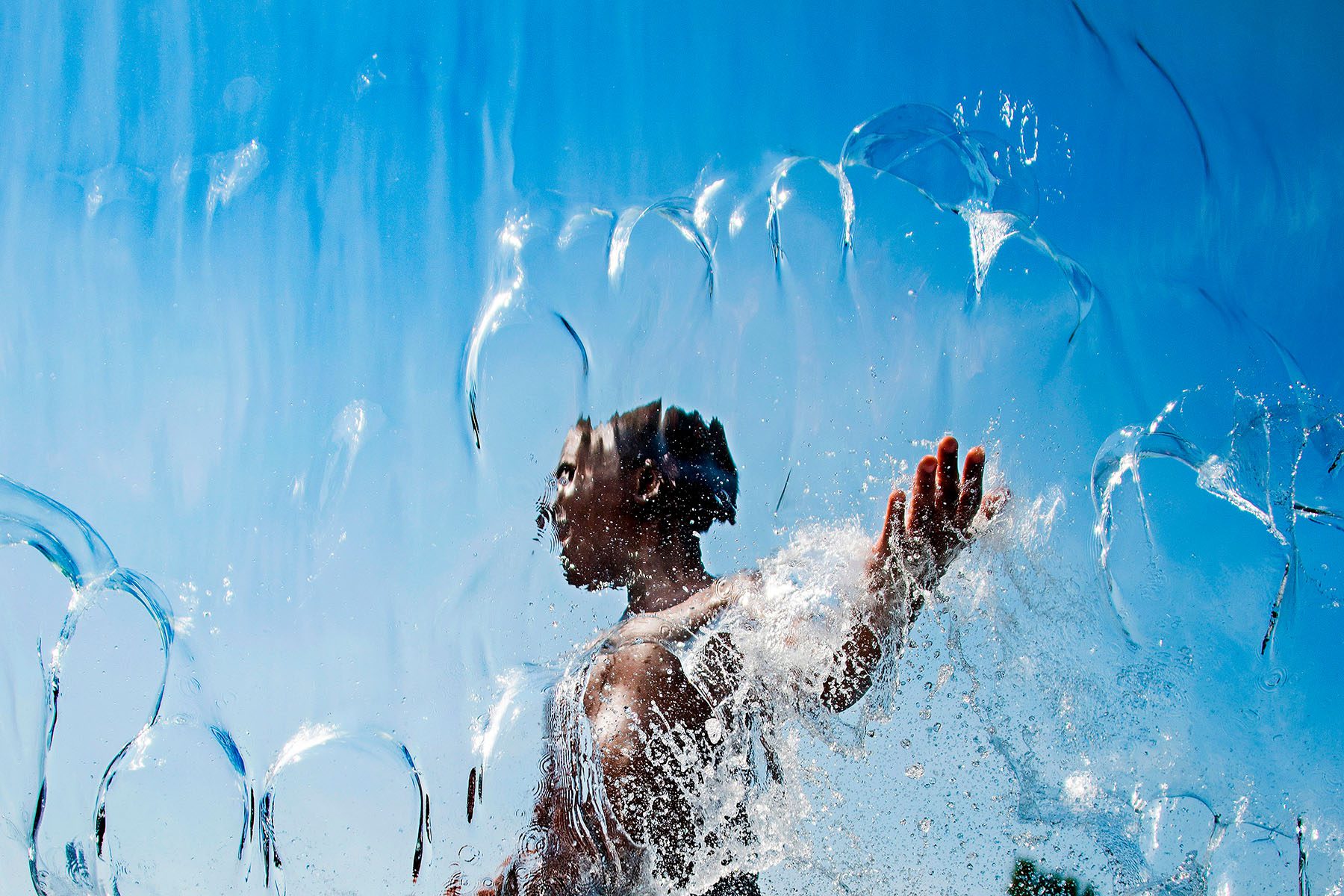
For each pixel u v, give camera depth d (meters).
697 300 2.84
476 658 2.17
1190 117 3.04
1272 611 2.08
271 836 1.60
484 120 3.17
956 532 1.20
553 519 1.41
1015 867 1.30
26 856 1.67
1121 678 1.57
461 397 2.75
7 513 1.76
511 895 1.13
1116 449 1.87
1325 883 1.50
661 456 1.37
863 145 2.22
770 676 1.18
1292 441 1.98
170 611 2.16
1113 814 1.40
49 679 1.92
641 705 1.14
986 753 1.33
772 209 2.94
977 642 1.36
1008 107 3.09
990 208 2.23
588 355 2.72
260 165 3.08
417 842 1.60
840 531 1.31
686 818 1.14
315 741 1.82
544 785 1.16
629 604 1.36
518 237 2.91
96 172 3.04
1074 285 2.83
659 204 2.99
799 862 1.22
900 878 1.23
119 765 1.73
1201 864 1.45
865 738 1.25
